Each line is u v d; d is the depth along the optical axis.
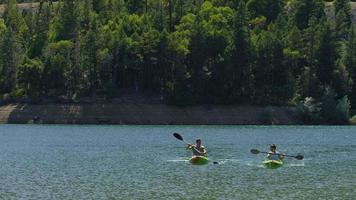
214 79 174.38
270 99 173.12
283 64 179.38
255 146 100.50
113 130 136.88
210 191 54.72
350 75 181.75
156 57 176.88
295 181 60.88
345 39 198.62
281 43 179.38
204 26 181.88
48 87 174.25
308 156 84.88
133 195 52.59
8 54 179.50
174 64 176.00
